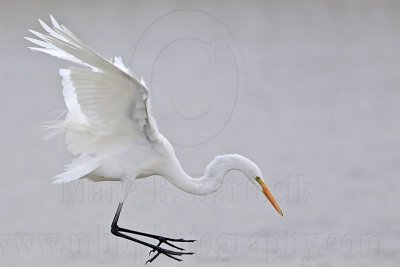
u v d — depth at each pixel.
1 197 15.85
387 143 19.67
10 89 24.75
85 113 8.38
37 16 34.06
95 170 8.77
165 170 9.05
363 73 28.45
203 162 17.47
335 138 20.27
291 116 22.61
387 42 33.72
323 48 32.88
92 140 8.72
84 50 7.56
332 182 16.66
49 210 15.08
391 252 12.88
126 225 14.30
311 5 41.94
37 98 23.61
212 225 14.25
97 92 8.16
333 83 26.97
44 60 28.44
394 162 18.06
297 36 34.88
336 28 36.56
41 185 16.53
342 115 22.69
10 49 29.80
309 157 18.48
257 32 35.22
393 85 26.53
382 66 29.52
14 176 17.03
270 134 20.52
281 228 14.04
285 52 32.03
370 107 23.55
